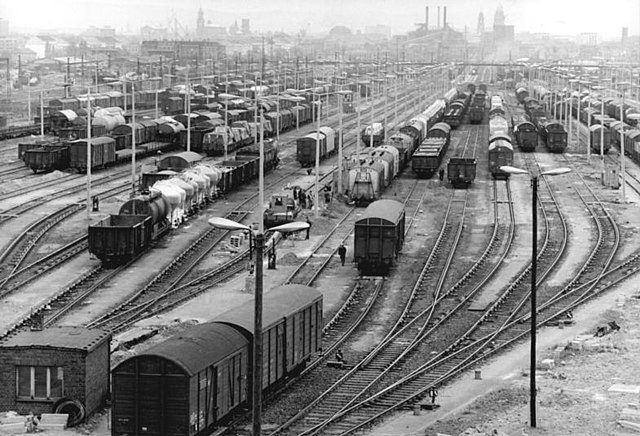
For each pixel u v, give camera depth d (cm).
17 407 4584
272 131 19638
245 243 9288
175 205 9862
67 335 4784
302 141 15175
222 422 4569
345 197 12050
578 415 4744
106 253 8169
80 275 7931
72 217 10438
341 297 7388
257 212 10969
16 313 6725
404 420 4722
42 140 15775
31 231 9688
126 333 6062
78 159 13825
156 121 17088
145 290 7481
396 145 14875
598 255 9075
